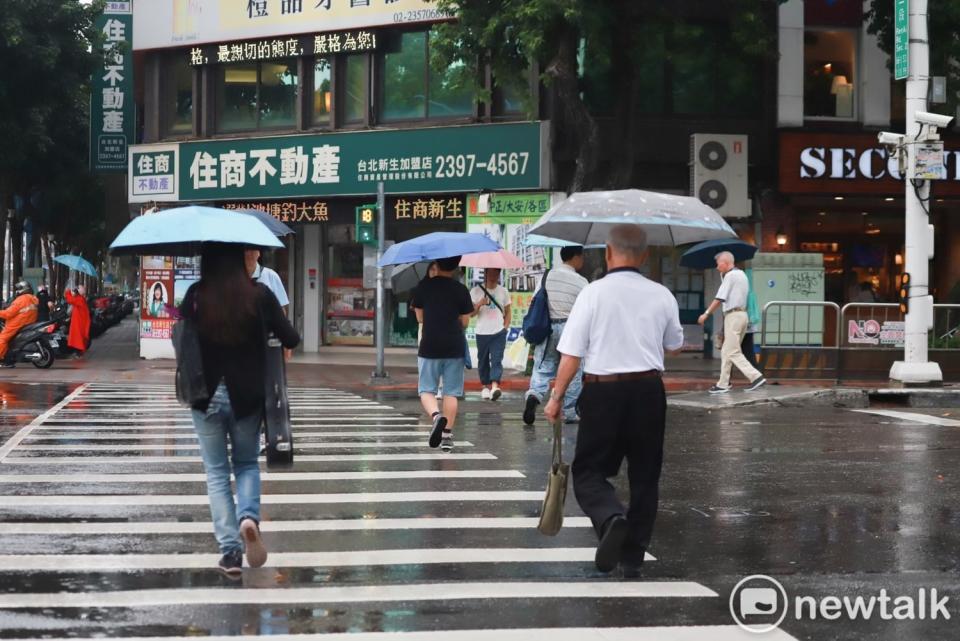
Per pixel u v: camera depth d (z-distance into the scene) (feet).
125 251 21.74
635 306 20.24
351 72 85.15
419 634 16.83
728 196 77.41
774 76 79.41
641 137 78.02
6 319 76.43
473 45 72.18
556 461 21.26
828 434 41.06
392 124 83.71
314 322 92.38
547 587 19.74
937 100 59.93
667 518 26.07
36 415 46.57
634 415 20.16
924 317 58.39
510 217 79.56
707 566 21.49
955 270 86.28
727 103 79.51
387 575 20.48
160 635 16.67
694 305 83.97
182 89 91.15
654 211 22.77
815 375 63.31
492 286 53.42
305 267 92.58
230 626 17.17
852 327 63.57
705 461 34.50
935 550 22.98
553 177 78.02
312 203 86.28
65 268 180.96
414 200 83.15
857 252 85.10
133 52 90.68
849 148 79.05
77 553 21.90
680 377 70.49
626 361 20.15
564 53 68.95
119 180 120.26
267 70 88.33
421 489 29.40
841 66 80.84
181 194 89.40
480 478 31.12
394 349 91.50
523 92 73.87
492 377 53.52
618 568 20.88
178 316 20.01
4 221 103.60
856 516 26.35
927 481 31.04
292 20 85.15
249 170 86.79
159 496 27.84
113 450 35.73
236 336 19.70
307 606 18.34
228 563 20.11
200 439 20.30
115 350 103.50
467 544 23.11
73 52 93.56
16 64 91.45
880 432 41.65
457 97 81.82
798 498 28.55
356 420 45.70
